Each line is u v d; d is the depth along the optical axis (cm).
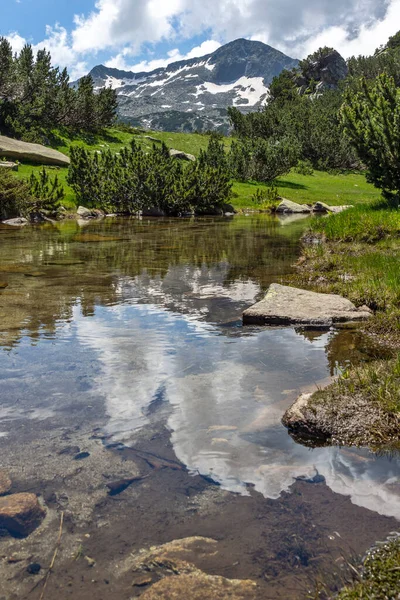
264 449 279
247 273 900
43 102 3784
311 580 178
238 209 2961
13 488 236
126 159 2811
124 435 291
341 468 260
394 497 232
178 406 333
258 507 223
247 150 3919
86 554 194
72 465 257
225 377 389
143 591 176
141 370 402
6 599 172
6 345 462
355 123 1703
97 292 715
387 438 294
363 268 850
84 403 336
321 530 206
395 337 508
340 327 554
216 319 577
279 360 434
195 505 225
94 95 4462
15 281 782
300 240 1427
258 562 188
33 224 2022
